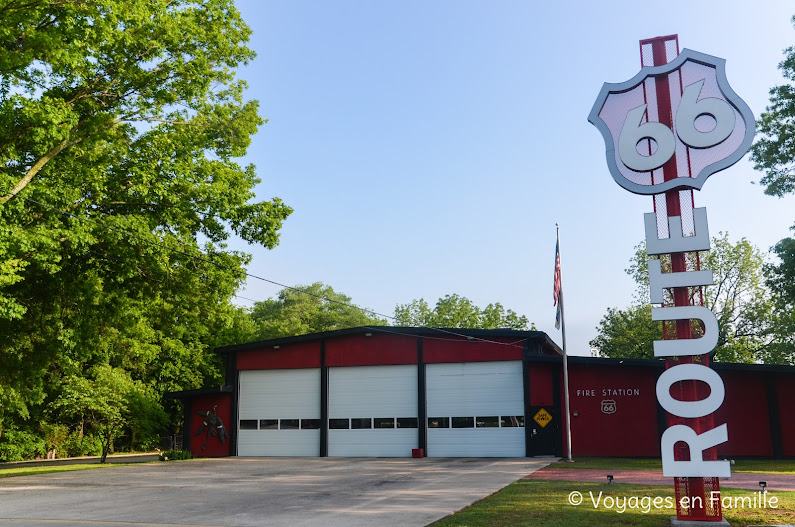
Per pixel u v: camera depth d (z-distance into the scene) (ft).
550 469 71.77
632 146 39.06
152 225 73.36
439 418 100.48
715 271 144.05
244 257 80.89
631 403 96.17
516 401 97.86
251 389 110.83
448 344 102.32
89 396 119.03
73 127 65.36
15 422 135.95
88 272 75.56
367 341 106.32
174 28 68.85
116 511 43.47
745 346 140.77
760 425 94.53
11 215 56.49
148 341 145.18
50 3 57.88
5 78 62.75
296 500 47.75
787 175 99.35
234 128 79.77
